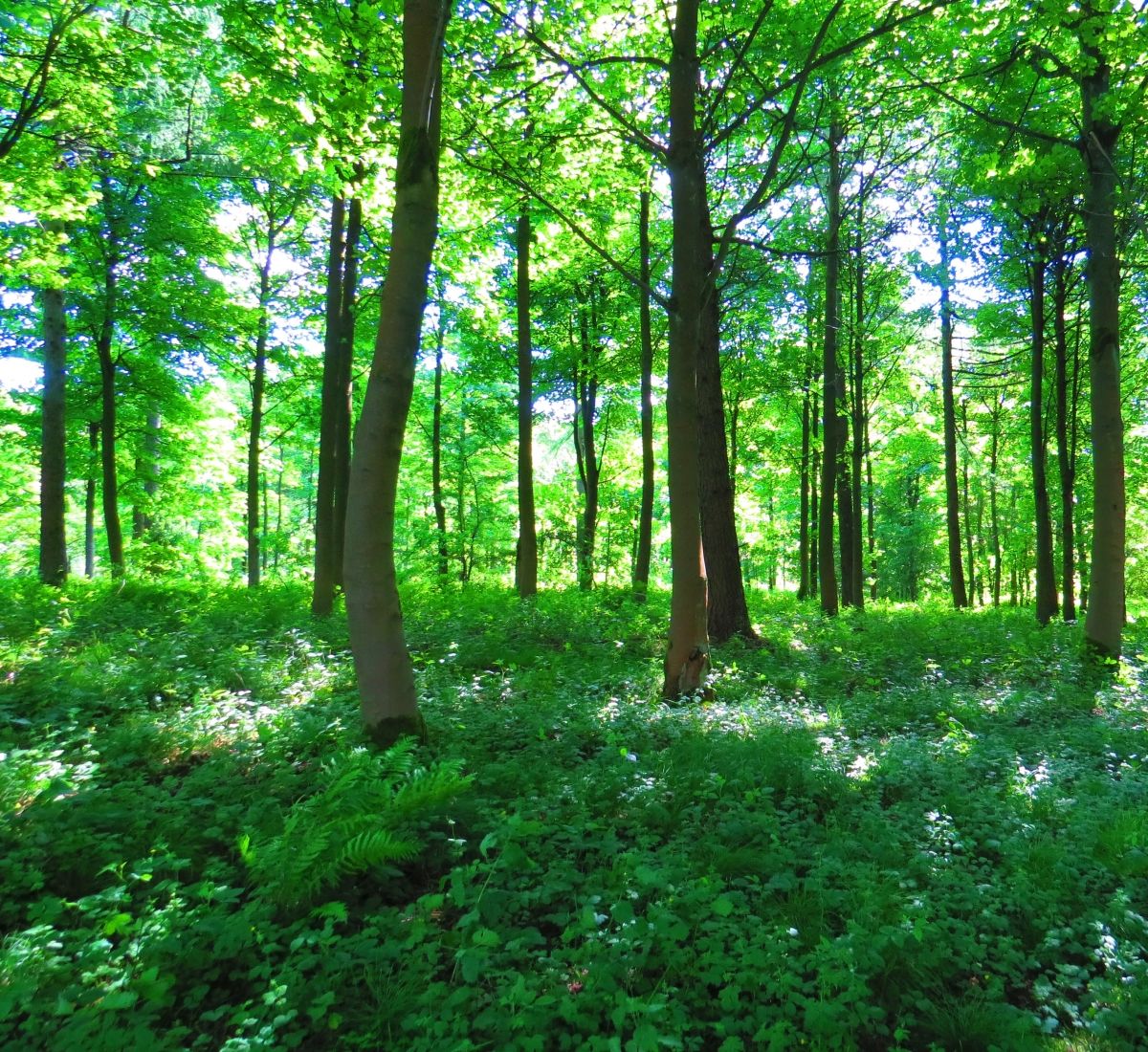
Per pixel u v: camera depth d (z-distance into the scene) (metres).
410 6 5.46
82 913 3.51
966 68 10.38
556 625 11.30
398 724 5.60
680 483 7.77
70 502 26.50
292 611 11.12
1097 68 9.48
